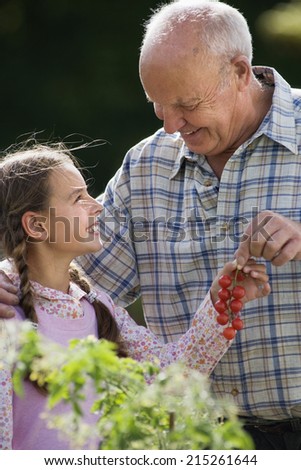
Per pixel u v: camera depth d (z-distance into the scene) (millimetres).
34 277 4141
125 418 2684
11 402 3721
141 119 17062
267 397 4512
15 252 4090
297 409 4500
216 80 4352
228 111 4434
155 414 2795
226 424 2615
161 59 4312
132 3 17531
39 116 17062
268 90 4707
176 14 4438
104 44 17422
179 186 4773
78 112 17031
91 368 2584
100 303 4285
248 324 4500
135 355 4301
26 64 17312
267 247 3969
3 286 4020
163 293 4785
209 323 4113
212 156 4684
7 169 4227
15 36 17469
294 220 4500
